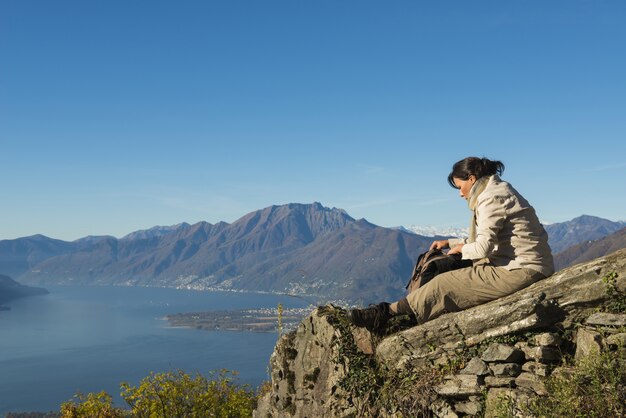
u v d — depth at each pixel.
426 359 4.14
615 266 3.71
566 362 3.66
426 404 3.96
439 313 4.26
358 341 4.62
